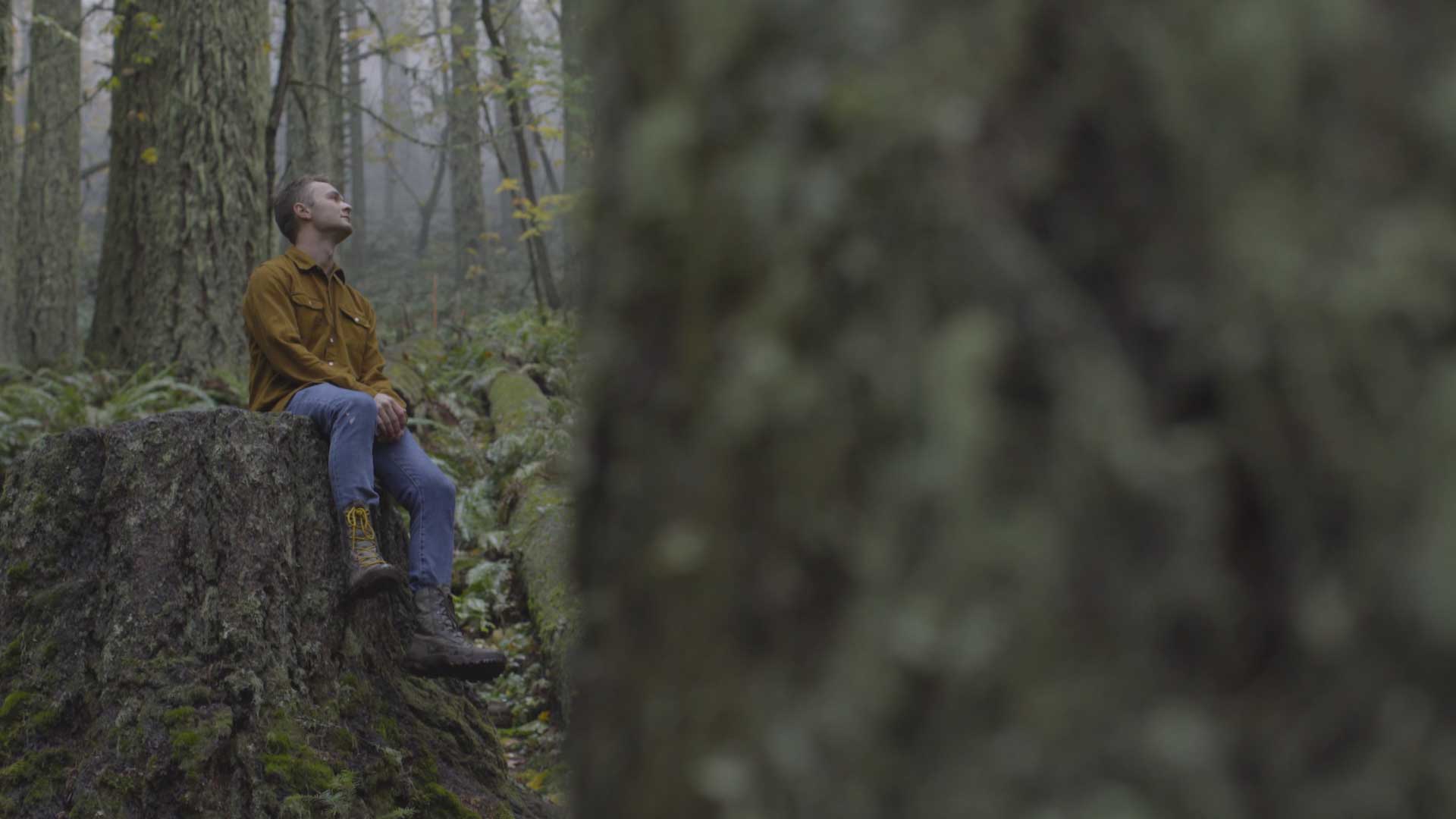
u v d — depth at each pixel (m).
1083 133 0.45
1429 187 0.41
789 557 0.48
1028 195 0.45
